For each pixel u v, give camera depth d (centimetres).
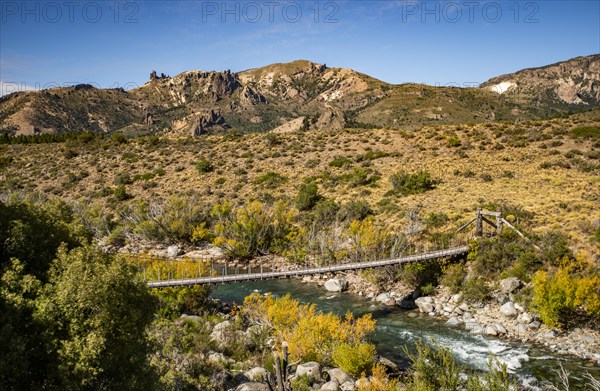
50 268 1015
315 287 3597
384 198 5256
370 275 3494
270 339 2169
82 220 5238
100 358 916
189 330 2183
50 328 885
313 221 4912
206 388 1426
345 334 1984
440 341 2327
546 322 2361
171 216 5094
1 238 1048
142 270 3120
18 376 806
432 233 3906
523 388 1764
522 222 3638
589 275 2577
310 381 1675
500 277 2956
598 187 4491
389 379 1808
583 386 1759
